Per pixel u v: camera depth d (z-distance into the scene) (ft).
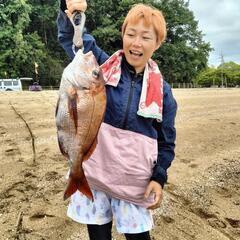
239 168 6.31
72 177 2.37
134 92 2.75
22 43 46.16
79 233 4.04
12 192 4.99
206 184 5.60
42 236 4.00
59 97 2.31
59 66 51.06
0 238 3.96
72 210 2.85
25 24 47.67
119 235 4.04
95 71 2.27
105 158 2.75
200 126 9.14
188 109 12.04
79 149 2.32
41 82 49.39
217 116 10.66
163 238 4.13
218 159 6.70
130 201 2.83
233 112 11.61
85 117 2.28
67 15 2.66
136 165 2.77
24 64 47.65
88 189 2.38
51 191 5.03
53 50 55.98
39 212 4.47
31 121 9.30
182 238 4.16
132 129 2.75
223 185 5.63
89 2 53.57
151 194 2.84
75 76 2.24
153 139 2.81
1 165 5.96
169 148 2.90
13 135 7.86
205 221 4.58
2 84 35.60
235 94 18.69
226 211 4.87
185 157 6.72
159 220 4.46
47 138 7.62
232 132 8.68
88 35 2.82
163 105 2.84
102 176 2.76
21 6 46.11
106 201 2.84
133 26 2.68
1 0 46.62
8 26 45.93
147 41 2.69
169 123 2.86
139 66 2.75
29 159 6.27
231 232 4.41
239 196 5.33
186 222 4.48
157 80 2.79
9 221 4.28
